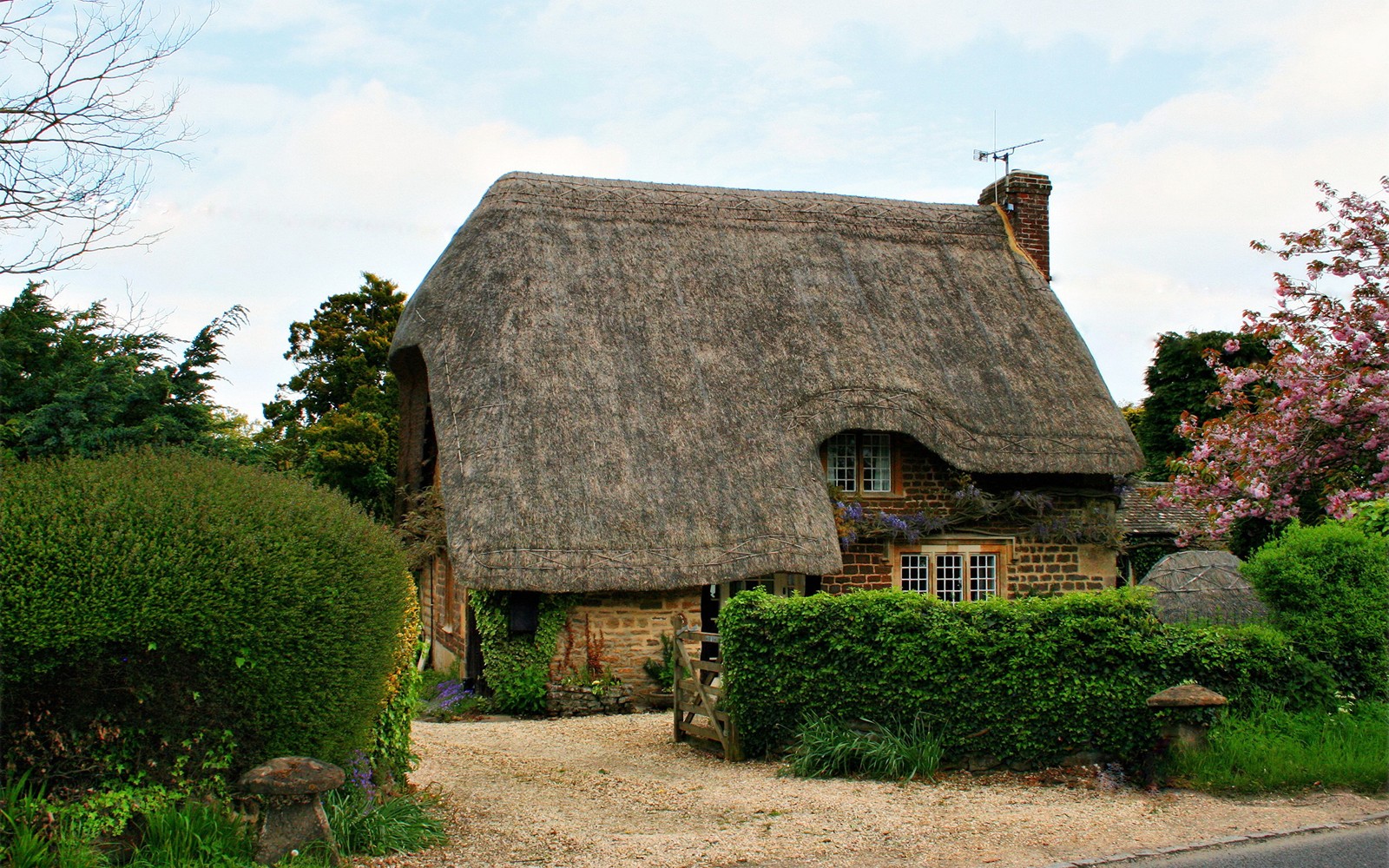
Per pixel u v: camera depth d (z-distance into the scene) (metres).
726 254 18.20
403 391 18.91
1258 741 8.59
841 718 9.69
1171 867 6.40
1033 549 17.11
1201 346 32.06
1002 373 17.55
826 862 6.61
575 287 16.89
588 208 18.22
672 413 15.61
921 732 9.32
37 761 5.68
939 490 16.94
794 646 9.95
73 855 5.24
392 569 7.14
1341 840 6.90
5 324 14.92
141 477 6.25
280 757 6.12
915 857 6.68
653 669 15.02
